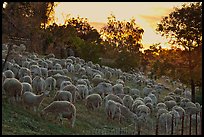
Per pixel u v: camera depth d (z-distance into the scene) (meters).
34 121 25.69
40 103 28.19
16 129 22.72
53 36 79.00
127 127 31.36
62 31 80.88
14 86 28.16
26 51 65.56
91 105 33.69
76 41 81.88
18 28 35.31
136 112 33.47
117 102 34.28
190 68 40.44
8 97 28.25
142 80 66.19
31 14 41.56
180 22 41.25
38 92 34.44
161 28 43.44
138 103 35.56
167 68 43.56
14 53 50.44
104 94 41.16
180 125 34.06
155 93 49.88
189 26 40.69
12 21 34.38
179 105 43.16
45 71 44.31
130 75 70.94
